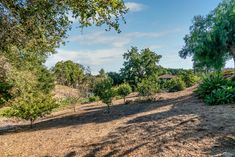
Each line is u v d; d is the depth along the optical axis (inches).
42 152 350.0
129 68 2319.1
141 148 303.6
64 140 396.8
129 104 820.6
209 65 1123.3
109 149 320.2
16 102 579.8
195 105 560.1
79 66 2433.6
